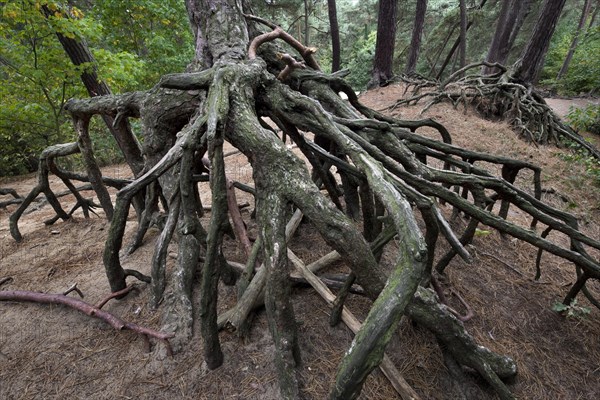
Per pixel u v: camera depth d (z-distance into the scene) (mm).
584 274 1973
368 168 1367
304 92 2656
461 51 10758
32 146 7559
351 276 1708
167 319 1964
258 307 1965
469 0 14711
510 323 2117
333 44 9039
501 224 1736
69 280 2479
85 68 4945
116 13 6758
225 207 1597
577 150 6008
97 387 1636
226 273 2178
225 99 1711
